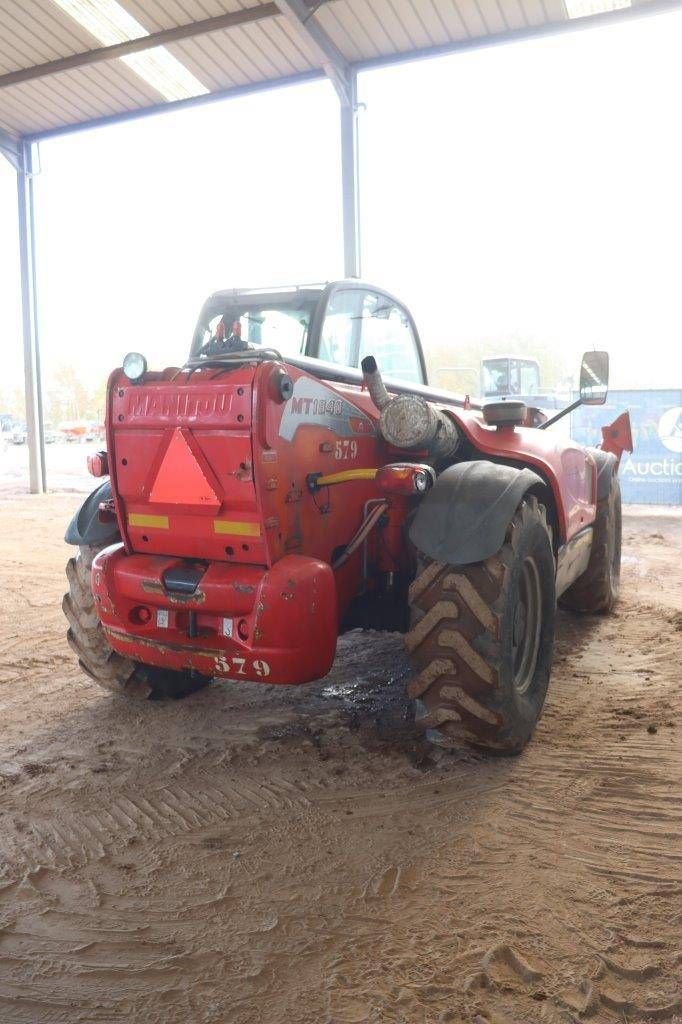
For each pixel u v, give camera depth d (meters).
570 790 2.51
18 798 2.54
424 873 2.08
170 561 2.66
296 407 2.51
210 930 1.88
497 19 9.02
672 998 1.64
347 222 10.09
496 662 2.48
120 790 2.58
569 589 4.49
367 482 2.91
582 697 3.31
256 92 10.85
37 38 9.92
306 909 1.94
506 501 2.56
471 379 13.24
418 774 2.65
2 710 3.31
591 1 8.64
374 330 3.86
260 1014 1.61
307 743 2.92
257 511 2.43
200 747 2.91
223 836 2.29
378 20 9.05
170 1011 1.63
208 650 2.57
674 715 3.10
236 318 3.59
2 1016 1.62
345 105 10.03
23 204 13.10
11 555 7.25
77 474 17.02
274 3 9.04
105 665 3.24
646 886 2.00
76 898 2.01
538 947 1.78
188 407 2.47
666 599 5.00
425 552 2.51
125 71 10.71
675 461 9.73
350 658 3.92
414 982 1.69
